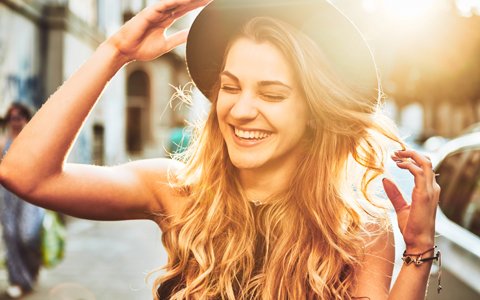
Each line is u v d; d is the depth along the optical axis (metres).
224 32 1.66
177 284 1.68
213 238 1.68
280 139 1.58
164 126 34.09
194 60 1.75
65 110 1.55
